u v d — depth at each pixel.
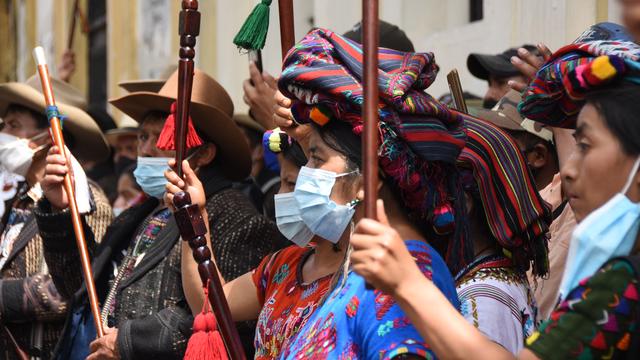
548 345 2.31
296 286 3.17
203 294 3.65
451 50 6.41
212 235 4.23
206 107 4.50
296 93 2.98
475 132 3.30
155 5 10.76
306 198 2.96
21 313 4.89
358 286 2.74
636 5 2.27
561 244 3.66
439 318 2.29
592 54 2.84
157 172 4.51
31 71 15.05
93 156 6.15
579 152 2.46
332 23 7.40
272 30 8.20
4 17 16.08
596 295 2.28
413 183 2.85
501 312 3.08
